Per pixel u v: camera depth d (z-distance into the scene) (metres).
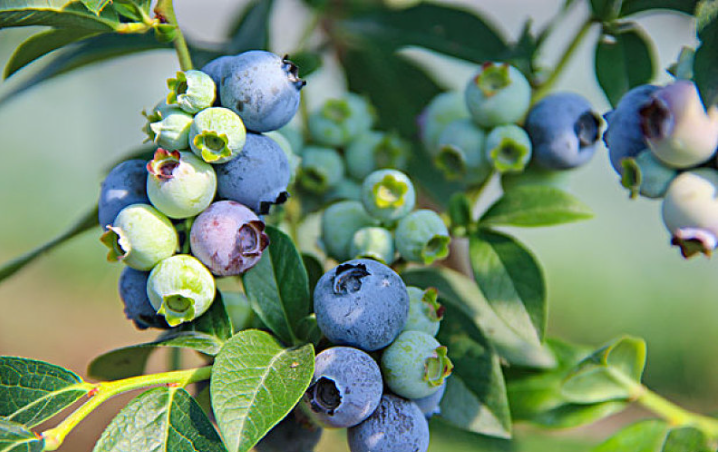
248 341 0.22
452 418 0.25
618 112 0.24
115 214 0.23
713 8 0.22
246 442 0.20
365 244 0.25
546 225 0.26
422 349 0.22
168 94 0.22
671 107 0.23
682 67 0.23
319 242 0.26
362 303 0.22
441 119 0.28
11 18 0.23
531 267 0.25
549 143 0.26
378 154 0.29
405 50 0.33
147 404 0.22
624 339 0.27
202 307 0.22
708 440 0.26
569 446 0.30
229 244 0.22
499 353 0.27
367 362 0.22
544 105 0.27
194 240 0.22
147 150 0.28
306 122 0.29
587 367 0.26
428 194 0.30
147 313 0.23
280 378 0.21
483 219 0.26
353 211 0.26
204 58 0.28
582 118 0.27
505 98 0.26
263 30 0.29
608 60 0.27
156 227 0.22
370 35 0.32
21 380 0.22
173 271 0.22
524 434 0.30
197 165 0.22
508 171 0.27
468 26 0.31
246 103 0.22
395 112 0.32
